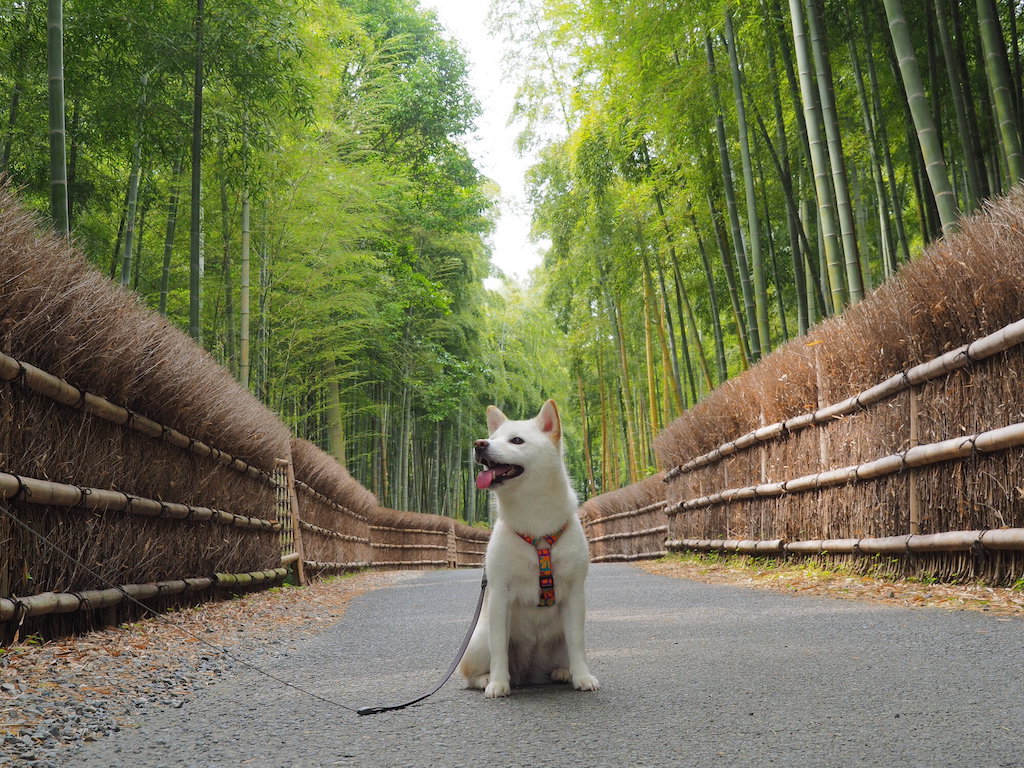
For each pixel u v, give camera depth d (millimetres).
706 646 3604
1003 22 8719
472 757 2018
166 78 9305
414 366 22438
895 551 5426
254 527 7508
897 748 1903
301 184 13125
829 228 7719
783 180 10016
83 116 9320
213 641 4445
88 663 3426
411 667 3555
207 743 2248
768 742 2014
